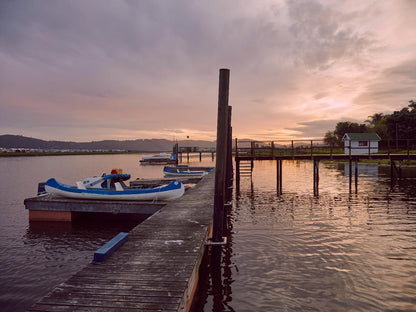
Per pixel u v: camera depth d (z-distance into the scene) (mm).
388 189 21422
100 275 5090
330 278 7180
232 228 11648
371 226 11633
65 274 8016
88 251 9844
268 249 9227
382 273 7395
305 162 62594
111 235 11664
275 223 12320
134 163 74000
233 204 16828
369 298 6211
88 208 12805
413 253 8703
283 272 7578
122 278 4980
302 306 5973
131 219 14172
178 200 12898
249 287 6859
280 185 23656
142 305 4129
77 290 4555
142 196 13188
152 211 12234
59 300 4262
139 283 4797
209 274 7566
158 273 5188
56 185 14023
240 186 24516
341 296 6320
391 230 11062
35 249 10016
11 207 17250
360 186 23297
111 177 15641
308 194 20000
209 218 9375
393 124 54062
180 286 4699
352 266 7844
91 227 12766
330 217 13234
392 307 5852
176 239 7176
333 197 18625
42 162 79812
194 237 7328
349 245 9445
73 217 13445
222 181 7840
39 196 14797
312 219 12914
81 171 46594
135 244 6789
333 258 8398
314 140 23234
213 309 5961
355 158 22891
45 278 7758
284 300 6234
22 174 40875
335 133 68250
